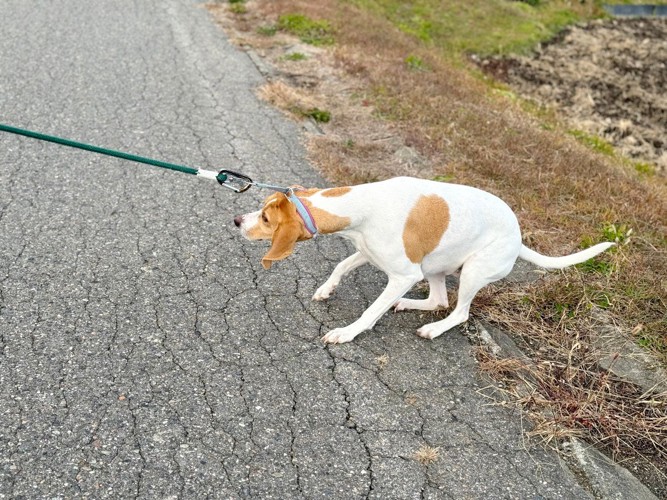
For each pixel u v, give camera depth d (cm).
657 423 138
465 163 237
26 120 233
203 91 276
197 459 118
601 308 170
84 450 117
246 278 167
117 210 188
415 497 116
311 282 169
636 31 555
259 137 243
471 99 300
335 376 140
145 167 212
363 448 124
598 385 147
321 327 154
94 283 159
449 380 143
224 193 203
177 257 172
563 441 131
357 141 247
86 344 140
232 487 113
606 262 186
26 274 159
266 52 330
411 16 483
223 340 146
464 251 147
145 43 322
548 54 472
